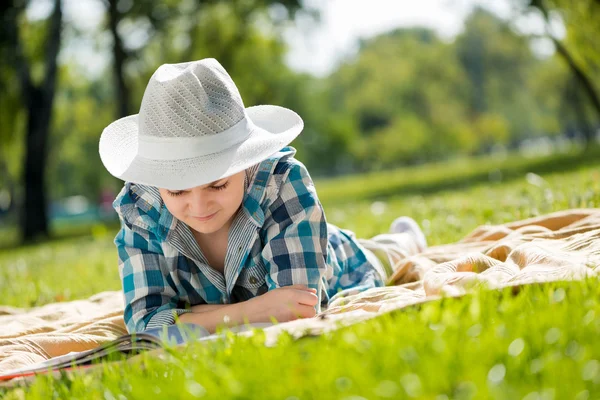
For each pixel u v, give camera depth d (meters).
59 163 50.16
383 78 69.12
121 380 2.24
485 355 1.88
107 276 7.02
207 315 2.95
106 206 42.31
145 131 2.89
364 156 71.69
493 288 2.50
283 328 2.42
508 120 78.19
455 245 4.45
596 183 7.11
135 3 22.78
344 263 3.79
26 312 4.71
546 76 61.59
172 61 27.05
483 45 67.62
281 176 3.13
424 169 41.06
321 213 3.17
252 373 1.95
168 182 2.74
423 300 2.51
